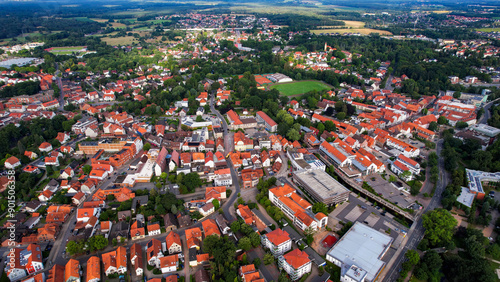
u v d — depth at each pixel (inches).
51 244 7618.1
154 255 6884.8
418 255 6860.2
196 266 6958.7
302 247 7283.5
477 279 6496.1
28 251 7071.9
